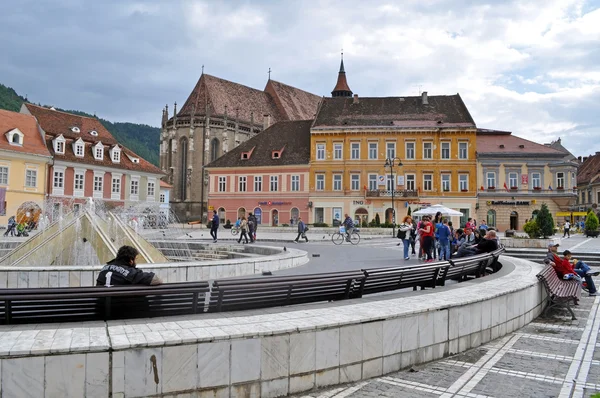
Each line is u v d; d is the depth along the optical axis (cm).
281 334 654
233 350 620
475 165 6619
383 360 754
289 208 7106
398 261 2186
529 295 1145
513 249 2886
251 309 796
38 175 6038
